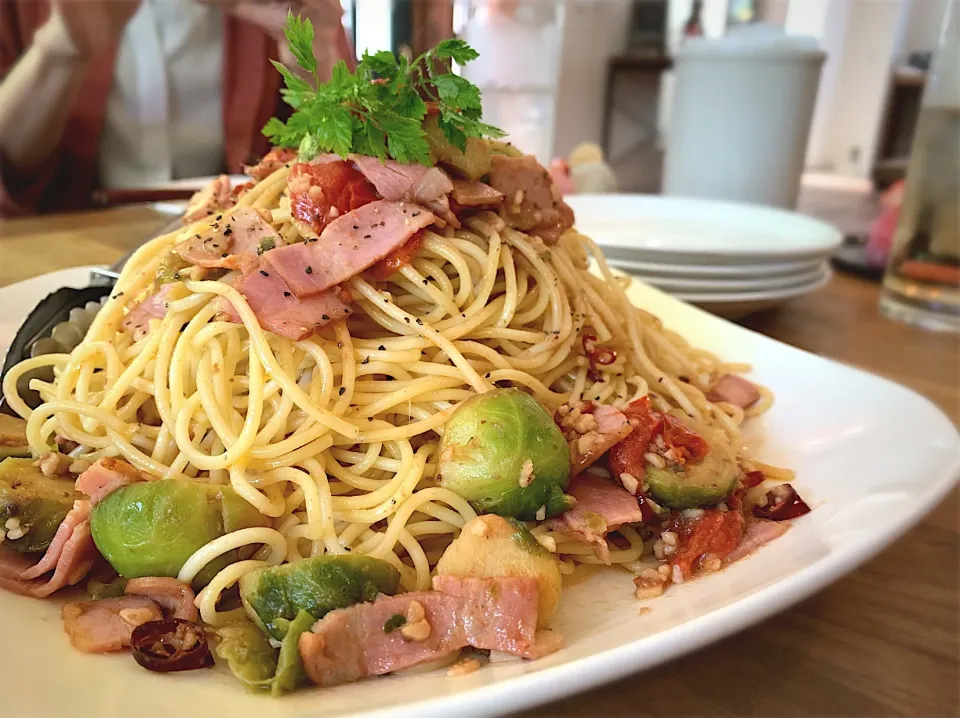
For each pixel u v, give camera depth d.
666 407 0.25
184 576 0.18
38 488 0.19
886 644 0.18
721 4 0.98
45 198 0.68
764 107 0.58
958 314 0.43
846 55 1.10
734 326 0.32
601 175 0.60
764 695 0.17
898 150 1.06
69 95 0.65
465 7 0.77
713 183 0.61
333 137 0.21
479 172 0.23
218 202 0.28
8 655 0.14
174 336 0.22
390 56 0.22
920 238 0.44
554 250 0.26
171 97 0.72
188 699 0.14
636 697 0.17
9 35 0.68
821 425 0.25
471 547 0.17
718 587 0.17
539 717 0.16
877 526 0.17
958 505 0.25
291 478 0.20
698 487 0.20
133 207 0.56
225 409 0.21
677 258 0.37
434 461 0.21
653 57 0.93
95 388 0.23
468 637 0.16
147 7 0.70
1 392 0.24
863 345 0.40
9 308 0.28
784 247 0.38
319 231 0.22
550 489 0.19
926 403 0.24
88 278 0.32
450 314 0.22
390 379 0.22
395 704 0.13
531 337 0.23
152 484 0.18
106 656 0.15
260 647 0.15
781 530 0.19
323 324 0.21
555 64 0.84
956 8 0.40
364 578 0.16
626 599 0.18
